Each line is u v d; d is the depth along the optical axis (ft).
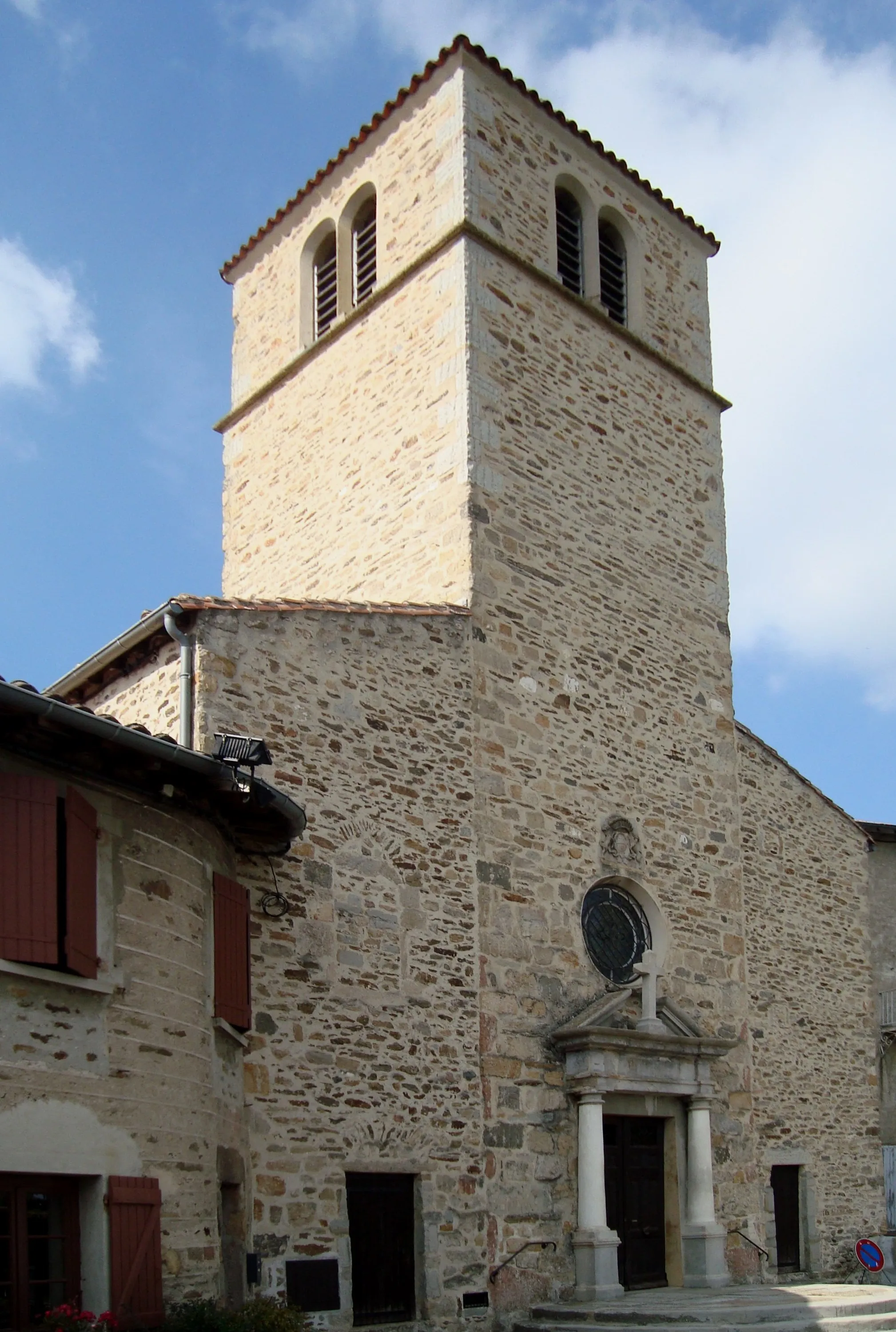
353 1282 35.55
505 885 43.01
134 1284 26.81
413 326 51.29
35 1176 26.12
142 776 29.99
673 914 48.98
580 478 51.21
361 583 50.21
